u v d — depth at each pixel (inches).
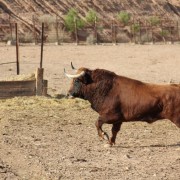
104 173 1003.9
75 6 6318.9
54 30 5561.0
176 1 7544.3
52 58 3639.3
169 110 1186.6
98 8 6476.4
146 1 7111.2
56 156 1132.5
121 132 1396.4
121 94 1214.9
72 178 970.1
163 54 4050.2
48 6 6053.2
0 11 5600.4
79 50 4306.1
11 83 1828.2
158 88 1203.9
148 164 1073.5
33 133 1362.0
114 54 4045.3
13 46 4512.8
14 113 1617.9
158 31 6378.0
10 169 1039.6
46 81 1891.0
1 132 1368.1
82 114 1631.4
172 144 1267.2
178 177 979.9
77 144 1248.2
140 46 5039.4
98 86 1225.4
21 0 5880.9
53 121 1519.4
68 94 1247.5
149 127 1466.5
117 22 6279.5
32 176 992.2
